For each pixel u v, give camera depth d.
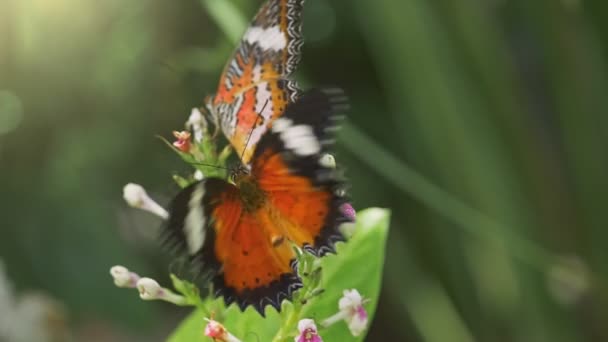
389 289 1.32
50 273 1.05
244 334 0.77
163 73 1.12
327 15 1.36
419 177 0.98
